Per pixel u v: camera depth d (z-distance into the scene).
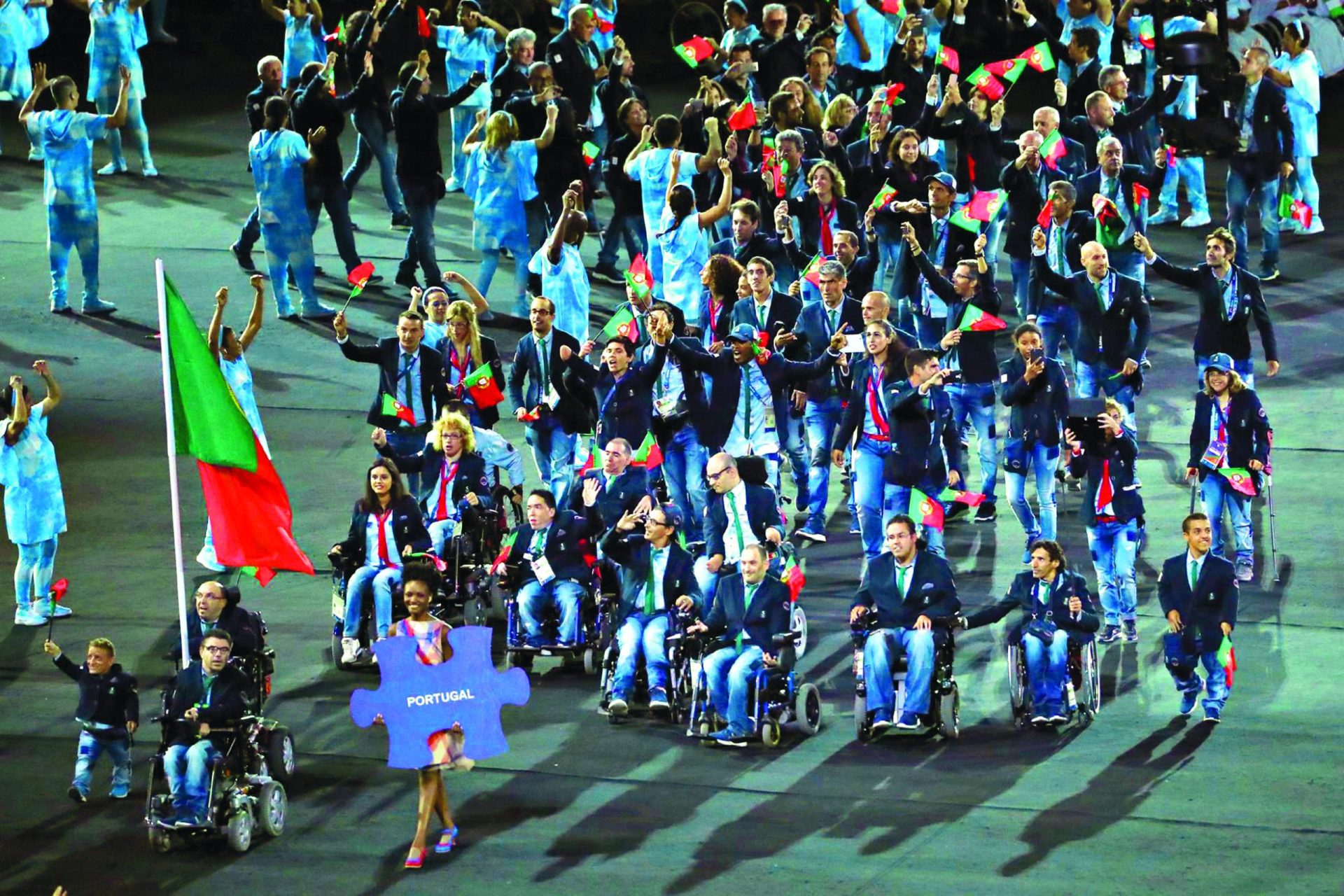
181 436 55.19
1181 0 104.44
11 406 64.56
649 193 88.31
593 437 70.81
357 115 101.81
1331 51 116.62
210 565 69.88
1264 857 47.25
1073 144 91.00
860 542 70.31
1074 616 55.41
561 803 52.00
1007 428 80.38
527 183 89.75
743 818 50.69
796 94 89.25
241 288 96.62
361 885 47.81
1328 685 57.56
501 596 63.38
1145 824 49.28
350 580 61.31
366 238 102.75
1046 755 53.91
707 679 55.34
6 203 108.88
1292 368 84.50
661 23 141.38
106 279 97.94
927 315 76.50
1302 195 102.25
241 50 138.88
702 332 74.88
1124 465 61.19
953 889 46.16
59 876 48.84
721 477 59.25
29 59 130.88
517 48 96.44
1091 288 73.50
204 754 50.38
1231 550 68.12
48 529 65.00
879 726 54.91
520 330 90.38
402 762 48.03
